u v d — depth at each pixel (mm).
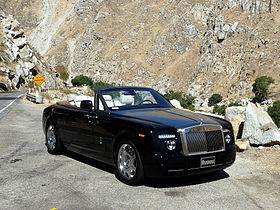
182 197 4246
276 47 159125
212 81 170875
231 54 175500
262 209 3840
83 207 3881
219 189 4586
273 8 180000
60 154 7004
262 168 5672
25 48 81688
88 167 5848
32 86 77625
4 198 4207
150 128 4406
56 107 7008
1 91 62031
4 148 7668
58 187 4664
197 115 5262
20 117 15461
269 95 127375
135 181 4602
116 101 5680
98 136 5371
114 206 3914
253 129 7305
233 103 124750
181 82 194000
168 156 4277
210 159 4570
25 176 5246
